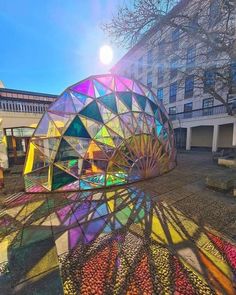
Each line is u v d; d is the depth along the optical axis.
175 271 2.69
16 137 13.44
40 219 4.53
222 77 9.72
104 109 8.35
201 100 21.98
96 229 3.97
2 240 3.65
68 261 2.98
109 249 3.26
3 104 15.28
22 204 5.54
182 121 23.20
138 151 7.90
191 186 6.86
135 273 2.68
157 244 3.35
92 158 7.54
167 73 12.88
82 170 7.37
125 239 3.55
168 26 8.73
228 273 2.63
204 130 23.23
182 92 24.64
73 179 7.05
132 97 8.96
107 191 6.53
